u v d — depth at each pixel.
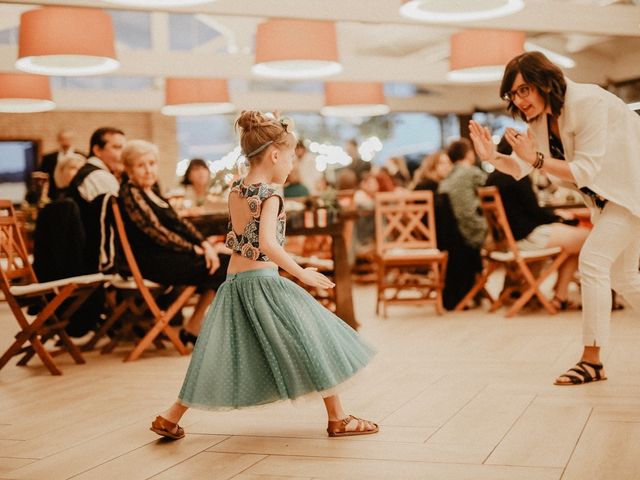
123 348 5.47
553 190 8.01
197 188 7.51
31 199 8.56
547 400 3.29
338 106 8.07
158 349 5.31
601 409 3.09
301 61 5.91
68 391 4.06
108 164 5.78
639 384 3.49
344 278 5.63
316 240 7.61
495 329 5.43
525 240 6.06
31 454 2.89
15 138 14.34
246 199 2.87
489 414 3.11
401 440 2.81
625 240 3.49
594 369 3.59
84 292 4.93
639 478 2.30
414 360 4.41
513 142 3.35
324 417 3.21
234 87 15.34
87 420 3.39
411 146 15.95
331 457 2.65
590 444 2.64
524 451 2.60
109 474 2.60
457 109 14.12
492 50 5.93
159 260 4.93
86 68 5.38
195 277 4.98
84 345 5.39
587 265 3.55
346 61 8.98
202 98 7.50
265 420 3.20
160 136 15.12
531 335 5.09
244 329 2.85
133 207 4.89
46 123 14.50
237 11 5.28
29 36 4.89
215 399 2.81
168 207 5.01
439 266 6.66
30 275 4.81
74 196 5.35
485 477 2.37
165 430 2.94
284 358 2.76
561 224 6.11
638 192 3.41
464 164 6.84
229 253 5.21
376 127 16.08
